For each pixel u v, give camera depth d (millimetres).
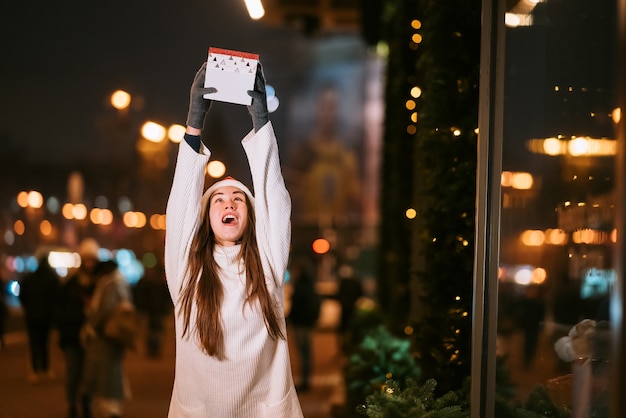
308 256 65312
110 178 59812
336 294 20781
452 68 6055
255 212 4277
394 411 4660
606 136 5062
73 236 53969
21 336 24625
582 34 5258
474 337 4672
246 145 4270
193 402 4199
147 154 36938
